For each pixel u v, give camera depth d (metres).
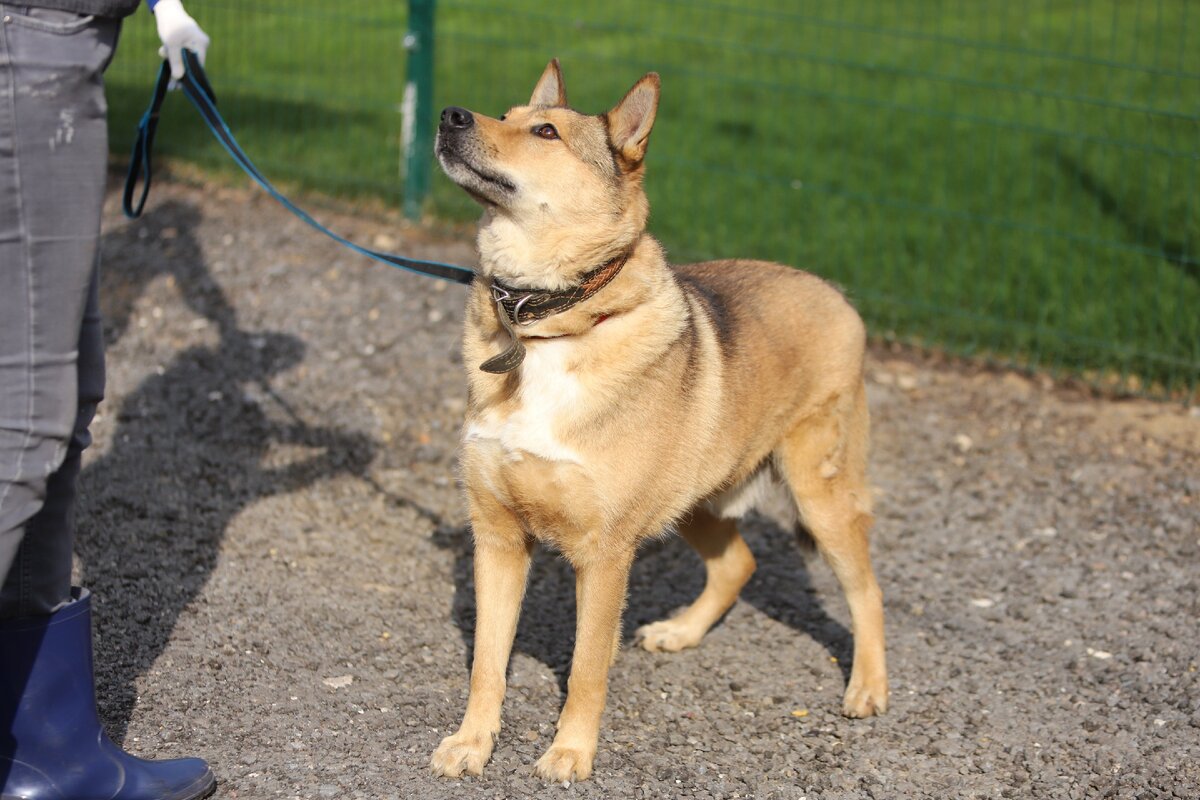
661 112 10.72
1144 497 5.60
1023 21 13.38
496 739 3.56
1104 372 6.84
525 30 12.45
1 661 2.88
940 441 6.11
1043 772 3.64
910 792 3.52
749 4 13.97
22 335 2.57
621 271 3.45
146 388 5.88
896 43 12.80
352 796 3.22
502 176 3.39
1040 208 8.73
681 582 4.89
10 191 2.50
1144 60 11.97
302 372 6.23
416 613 4.33
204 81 3.61
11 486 2.58
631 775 3.49
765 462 4.24
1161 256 6.99
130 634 3.92
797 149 9.91
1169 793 3.54
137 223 7.71
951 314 7.25
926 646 4.41
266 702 3.63
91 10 2.55
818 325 4.18
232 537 4.68
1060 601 4.75
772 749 3.71
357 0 10.88
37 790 2.93
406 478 5.39
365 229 8.01
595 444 3.36
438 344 6.64
